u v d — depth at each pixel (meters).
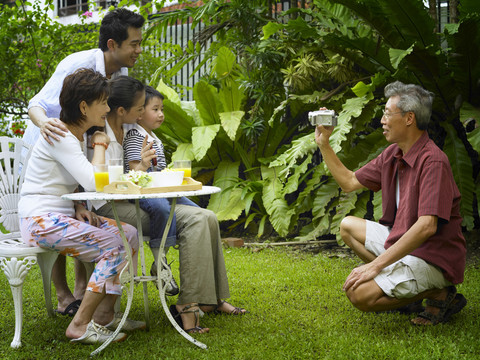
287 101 5.49
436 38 4.80
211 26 7.07
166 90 6.80
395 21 4.70
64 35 7.47
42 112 3.36
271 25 5.07
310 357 2.64
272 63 6.25
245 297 3.72
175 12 7.08
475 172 5.34
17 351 2.82
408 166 3.01
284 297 3.69
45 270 3.30
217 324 3.15
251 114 6.38
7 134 8.17
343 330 3.03
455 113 5.01
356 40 4.98
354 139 6.04
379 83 4.74
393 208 3.16
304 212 6.03
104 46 3.60
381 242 3.21
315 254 5.19
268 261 4.86
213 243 3.18
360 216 5.02
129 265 2.78
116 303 3.20
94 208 3.26
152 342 2.86
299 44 5.91
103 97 2.91
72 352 2.78
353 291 2.96
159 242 3.05
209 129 6.02
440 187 2.81
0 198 3.31
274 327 3.07
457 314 3.22
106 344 2.74
